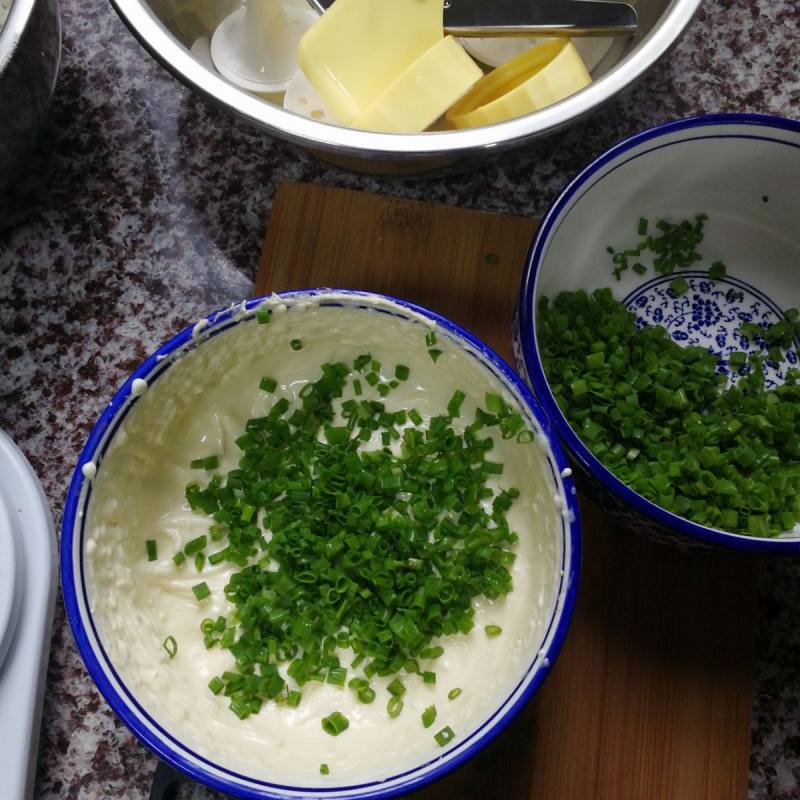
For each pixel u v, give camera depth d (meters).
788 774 0.42
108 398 0.44
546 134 0.36
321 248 0.45
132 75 0.46
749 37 0.46
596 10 0.41
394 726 0.39
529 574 0.40
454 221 0.45
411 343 0.41
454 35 0.41
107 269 0.45
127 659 0.37
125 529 0.40
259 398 0.43
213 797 0.41
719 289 0.45
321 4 0.43
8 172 0.42
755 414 0.43
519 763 0.41
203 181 0.46
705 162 0.43
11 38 0.38
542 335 0.43
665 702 0.41
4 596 0.40
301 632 0.40
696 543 0.38
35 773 0.41
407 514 0.41
